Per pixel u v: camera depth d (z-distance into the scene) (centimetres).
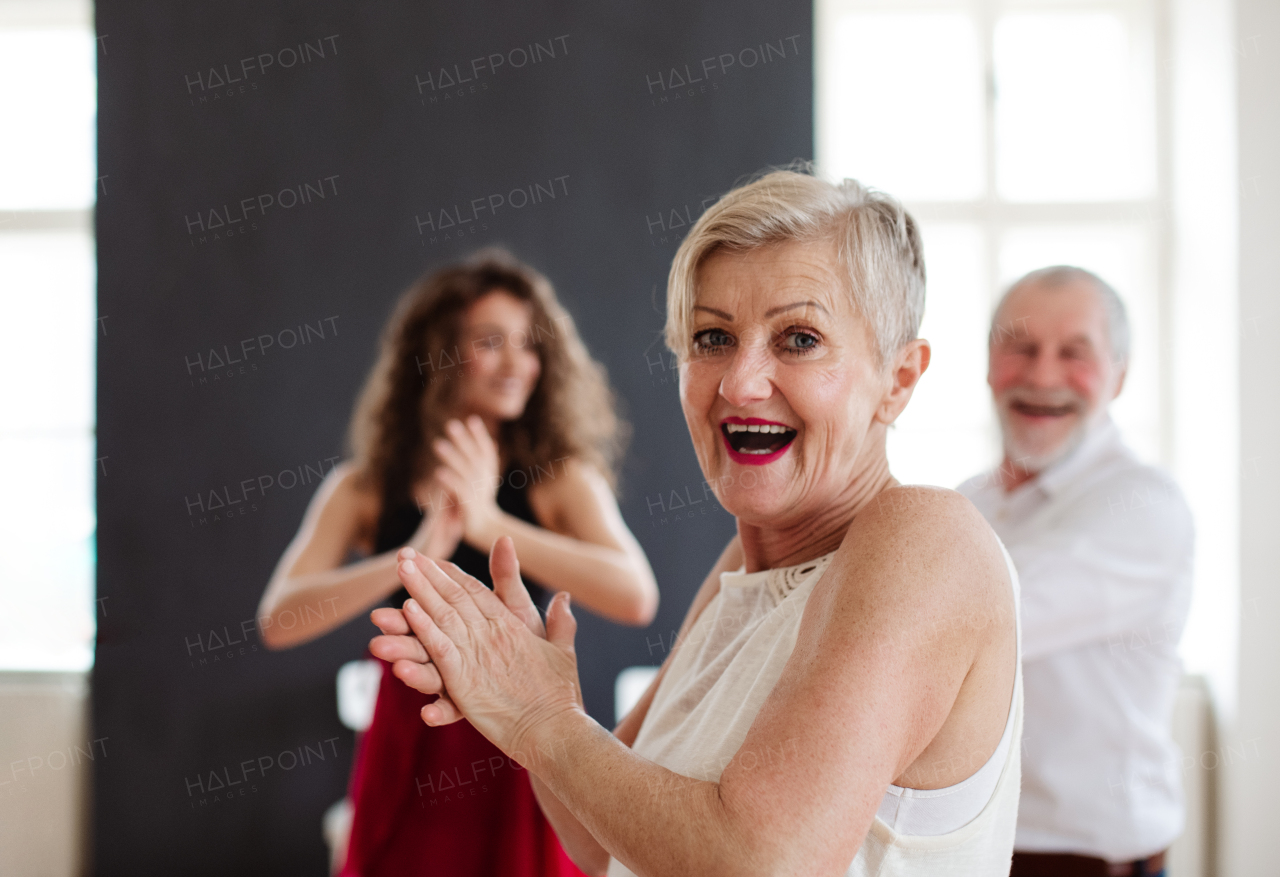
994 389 175
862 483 72
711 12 263
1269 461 245
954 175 290
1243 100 247
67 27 296
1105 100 291
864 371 68
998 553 61
